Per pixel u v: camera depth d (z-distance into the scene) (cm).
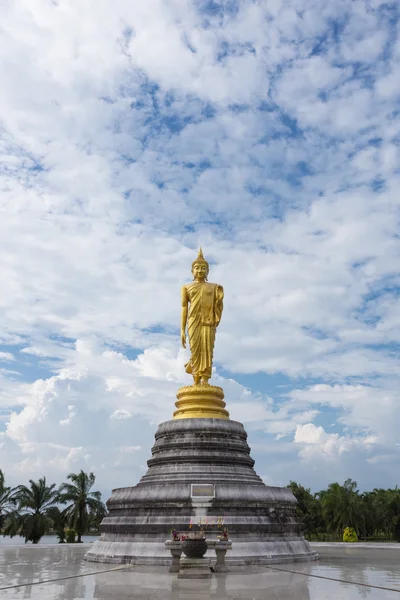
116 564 3088
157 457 3684
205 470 3478
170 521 3152
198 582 2273
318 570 2728
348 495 9500
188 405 3919
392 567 2886
